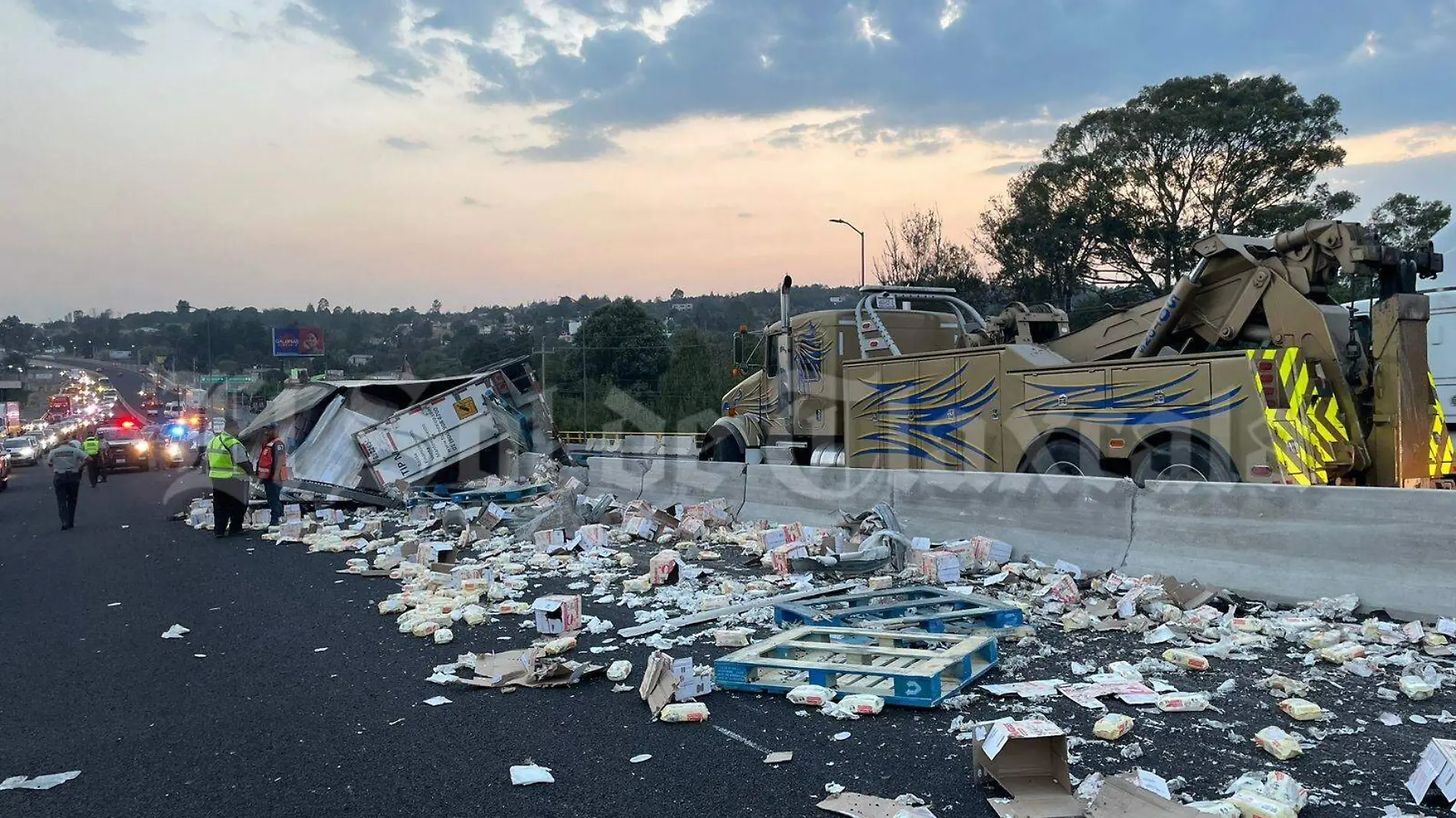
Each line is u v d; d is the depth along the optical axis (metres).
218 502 14.23
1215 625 6.67
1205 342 10.74
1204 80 37.34
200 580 10.42
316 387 19.73
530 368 20.84
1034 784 4.04
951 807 3.94
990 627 6.83
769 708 5.39
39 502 23.92
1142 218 38.44
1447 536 6.42
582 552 11.07
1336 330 9.42
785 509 12.31
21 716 5.72
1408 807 3.81
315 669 6.54
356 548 12.42
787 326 15.43
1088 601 7.50
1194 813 3.53
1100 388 10.12
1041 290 40.56
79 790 4.54
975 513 9.77
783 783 4.29
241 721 5.51
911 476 10.59
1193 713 4.98
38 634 7.98
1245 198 36.91
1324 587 6.95
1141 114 38.00
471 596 8.45
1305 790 3.90
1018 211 40.72
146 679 6.47
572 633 7.18
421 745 4.97
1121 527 8.38
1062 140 40.69
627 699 5.62
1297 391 8.87
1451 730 4.66
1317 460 8.94
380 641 7.27
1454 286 13.11
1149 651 6.23
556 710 5.46
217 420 20.64
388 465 17.42
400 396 19.78
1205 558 7.71
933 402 12.41
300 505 17.67
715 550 10.97
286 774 4.65
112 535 15.16
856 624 6.75
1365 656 5.73
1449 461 9.22
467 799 4.27
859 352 14.59
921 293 14.83
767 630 7.13
